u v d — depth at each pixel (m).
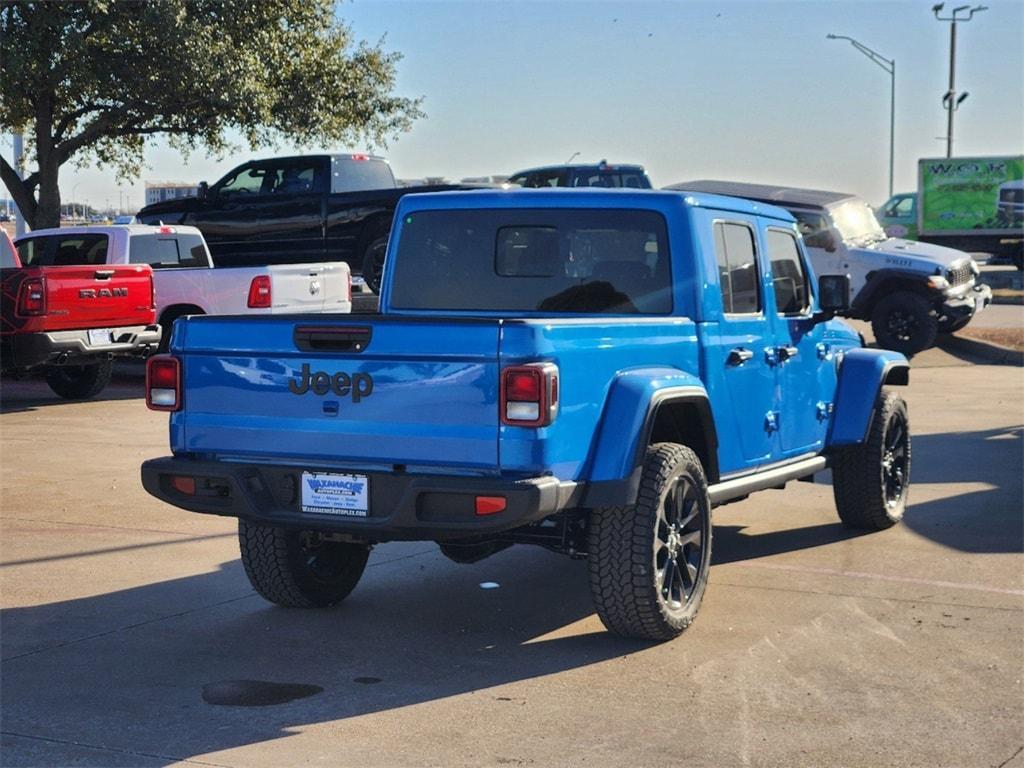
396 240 7.39
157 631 6.44
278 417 5.90
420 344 5.56
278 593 6.69
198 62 24.23
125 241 17.48
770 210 7.70
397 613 6.80
